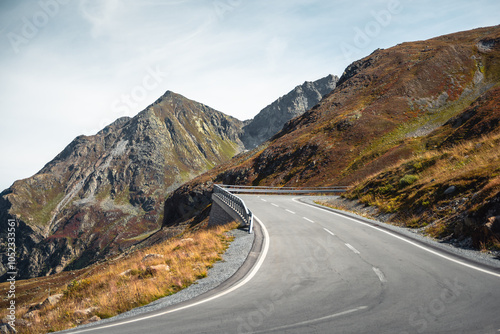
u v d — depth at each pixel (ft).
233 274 31.22
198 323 19.44
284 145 280.92
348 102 307.78
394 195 66.44
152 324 20.17
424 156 78.18
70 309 31.83
